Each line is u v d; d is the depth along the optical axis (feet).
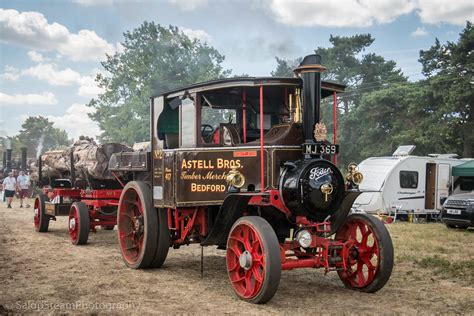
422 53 105.70
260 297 16.97
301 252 19.30
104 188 34.27
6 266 23.72
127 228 25.22
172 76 125.39
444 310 16.92
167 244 23.31
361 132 110.63
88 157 32.91
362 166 56.39
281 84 19.04
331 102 115.44
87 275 21.93
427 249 30.40
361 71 127.34
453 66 96.48
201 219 21.27
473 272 23.02
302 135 19.29
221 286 20.08
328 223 18.30
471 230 42.88
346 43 126.11
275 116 21.99
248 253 17.47
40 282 20.34
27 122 297.94
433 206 56.44
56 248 29.58
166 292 18.98
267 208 19.13
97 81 137.49
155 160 22.97
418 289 19.95
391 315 16.22
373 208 52.39
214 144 20.54
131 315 15.81
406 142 96.68
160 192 22.27
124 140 129.08
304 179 17.71
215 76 125.80
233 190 18.25
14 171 60.54
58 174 40.24
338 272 20.43
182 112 21.86
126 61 134.10
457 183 58.08
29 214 51.37
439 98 95.71
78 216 30.66
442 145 92.79
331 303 17.62
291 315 16.01
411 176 54.44
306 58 19.31
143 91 124.06
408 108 98.94
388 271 18.63
